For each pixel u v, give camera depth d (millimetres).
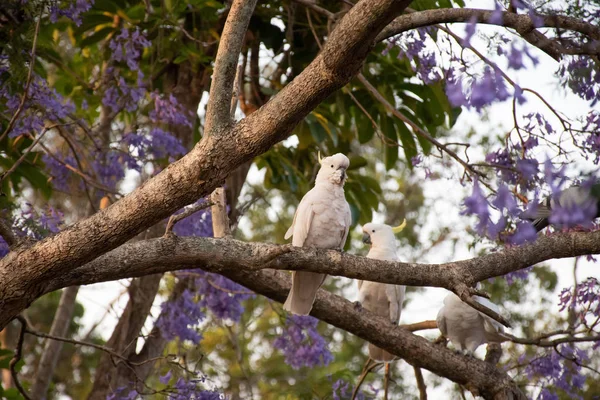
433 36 8070
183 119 9688
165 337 9727
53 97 9172
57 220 8023
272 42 11500
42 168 10477
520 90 3852
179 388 8258
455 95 3896
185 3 10352
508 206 4375
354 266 6266
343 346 16469
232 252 6262
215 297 10000
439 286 6223
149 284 10766
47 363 11219
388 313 9727
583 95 5391
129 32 10430
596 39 5172
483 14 5449
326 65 5137
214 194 7684
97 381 10656
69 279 6031
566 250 6609
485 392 8680
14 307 5711
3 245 7148
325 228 8359
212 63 11180
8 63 8617
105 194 10195
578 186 4191
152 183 5461
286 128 5348
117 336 10789
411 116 11547
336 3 11281
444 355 8602
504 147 6734
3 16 8867
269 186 12602
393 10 4828
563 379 8336
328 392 9961
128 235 5555
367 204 12164
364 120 11688
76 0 8500
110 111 11773
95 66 13000
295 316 9977
